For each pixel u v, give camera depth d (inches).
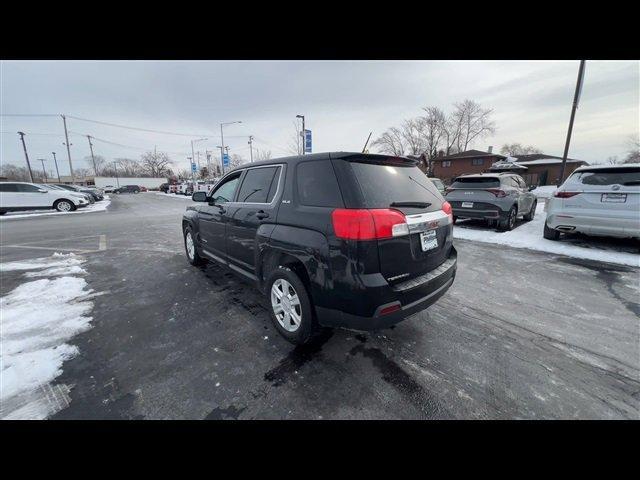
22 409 76.0
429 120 2014.0
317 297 89.9
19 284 167.2
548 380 85.5
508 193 276.8
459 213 296.2
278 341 107.3
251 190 126.6
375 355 97.9
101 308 135.2
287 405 77.2
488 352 99.1
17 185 603.2
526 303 135.9
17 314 128.9
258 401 78.6
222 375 88.9
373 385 84.0
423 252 94.5
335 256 83.4
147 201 1035.9
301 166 101.0
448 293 148.0
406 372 89.4
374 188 87.7
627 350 99.4
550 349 100.5
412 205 93.0
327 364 93.4
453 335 109.5
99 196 1123.9
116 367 93.0
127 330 115.6
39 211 644.7
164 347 104.0
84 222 449.1
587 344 103.1
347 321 85.5
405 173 104.0
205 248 172.4
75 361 96.0
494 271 180.7
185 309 133.7
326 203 89.0
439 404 77.2
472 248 237.6
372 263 80.1
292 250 96.3
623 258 198.1
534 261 199.9
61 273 187.0
